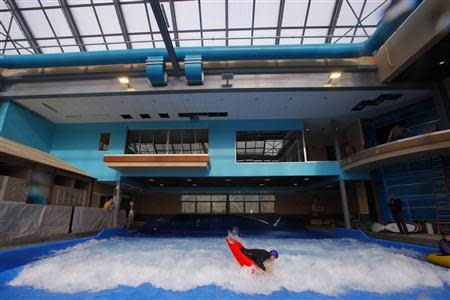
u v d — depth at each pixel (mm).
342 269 5480
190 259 6512
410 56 8977
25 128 12945
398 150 9953
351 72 11219
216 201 20047
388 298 3938
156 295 4035
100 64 10883
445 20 7555
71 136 14930
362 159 11695
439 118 10703
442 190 10812
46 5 11734
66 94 11562
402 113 13219
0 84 11727
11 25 12234
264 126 14797
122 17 12328
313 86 11086
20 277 4922
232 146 14453
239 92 11594
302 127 14586
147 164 12570
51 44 13109
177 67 10930
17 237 7023
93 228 11266
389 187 13258
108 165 12680
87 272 5242
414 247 7691
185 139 15055
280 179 15594
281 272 5230
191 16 12516
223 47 10648
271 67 11289
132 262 6148
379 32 9633
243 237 12367
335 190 19672
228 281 4719
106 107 13094
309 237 12281
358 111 13695
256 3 12016
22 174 9641
